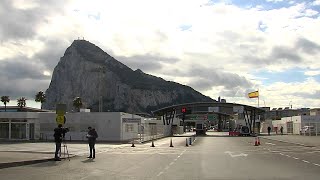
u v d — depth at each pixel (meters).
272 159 25.92
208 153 32.25
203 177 16.47
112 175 17.44
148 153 32.81
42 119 61.59
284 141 54.56
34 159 24.75
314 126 80.94
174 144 49.31
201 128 93.44
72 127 60.31
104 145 46.19
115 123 59.06
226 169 19.67
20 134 59.78
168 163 23.36
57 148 25.86
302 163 22.89
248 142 53.91
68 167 21.33
